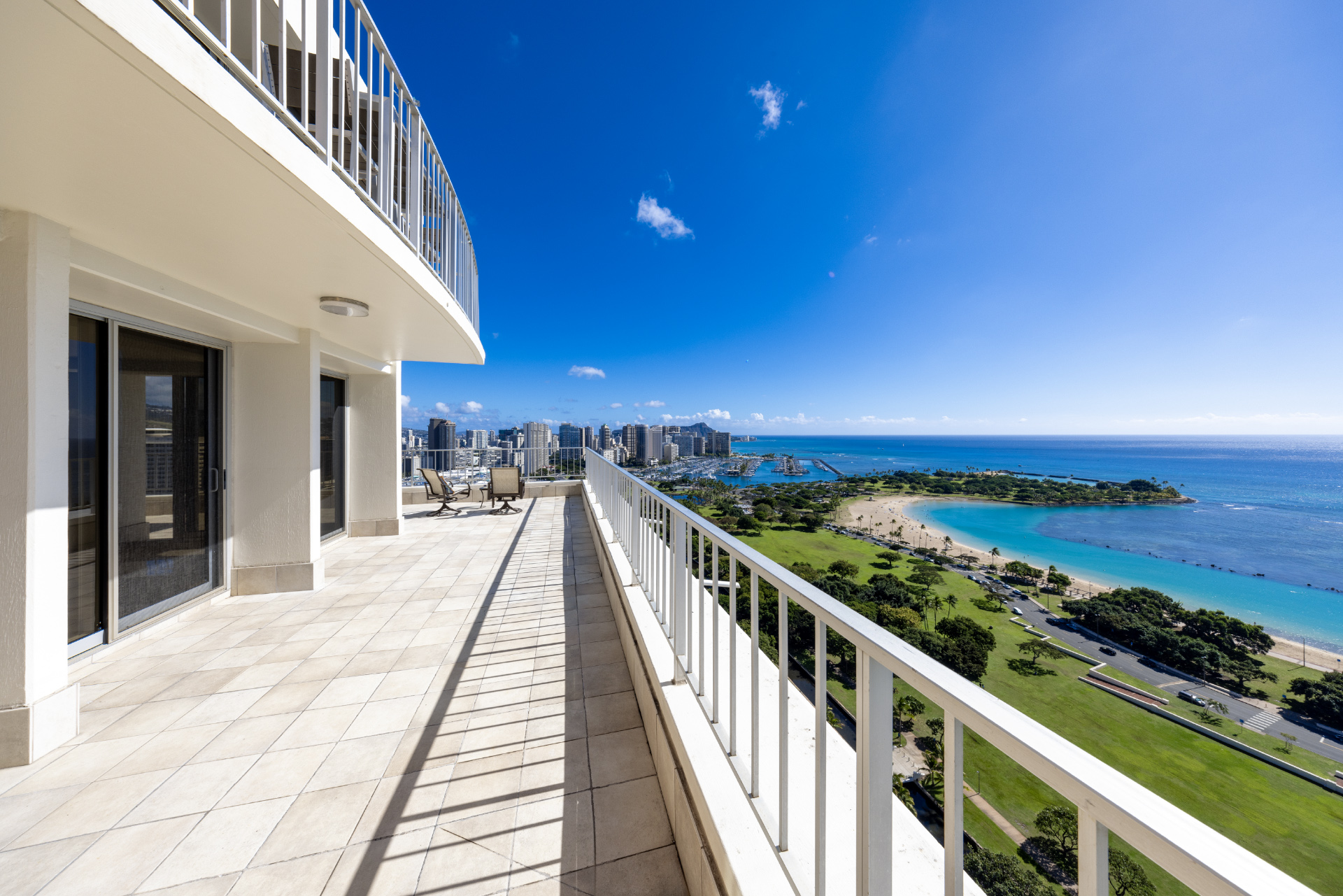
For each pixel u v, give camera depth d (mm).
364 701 2699
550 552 6012
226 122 1702
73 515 3158
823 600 941
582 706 2641
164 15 1463
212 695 2758
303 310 4074
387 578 4930
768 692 2068
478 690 2803
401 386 7234
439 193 4293
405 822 1880
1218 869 333
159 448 3789
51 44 1329
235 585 4434
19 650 2238
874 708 785
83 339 3256
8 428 2258
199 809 1946
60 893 1612
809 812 1362
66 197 2189
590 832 1833
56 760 2223
